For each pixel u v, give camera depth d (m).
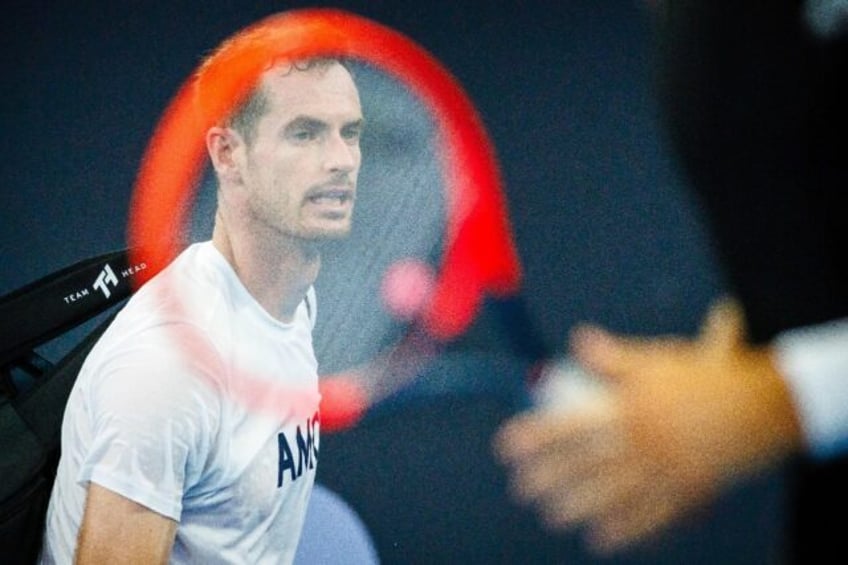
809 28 3.96
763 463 3.74
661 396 3.67
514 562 10.50
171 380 6.29
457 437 10.88
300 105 6.56
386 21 13.49
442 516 10.71
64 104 13.15
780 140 3.96
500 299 6.12
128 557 6.23
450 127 6.82
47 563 6.76
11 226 12.41
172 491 6.31
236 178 6.65
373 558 10.52
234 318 6.61
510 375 6.07
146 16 13.68
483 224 6.29
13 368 7.61
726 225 4.06
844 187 3.94
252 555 6.91
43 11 13.79
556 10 13.55
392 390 7.08
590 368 3.88
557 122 12.88
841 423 3.69
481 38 13.45
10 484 6.74
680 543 10.15
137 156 12.66
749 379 3.70
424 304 6.91
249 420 6.66
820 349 3.78
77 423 6.48
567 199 12.37
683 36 4.12
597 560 10.38
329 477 10.88
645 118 12.78
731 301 4.41
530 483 3.79
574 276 11.87
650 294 11.69
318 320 7.12
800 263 3.92
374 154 7.06
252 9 13.62
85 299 7.68
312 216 6.62
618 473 3.69
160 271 7.34
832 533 4.61
